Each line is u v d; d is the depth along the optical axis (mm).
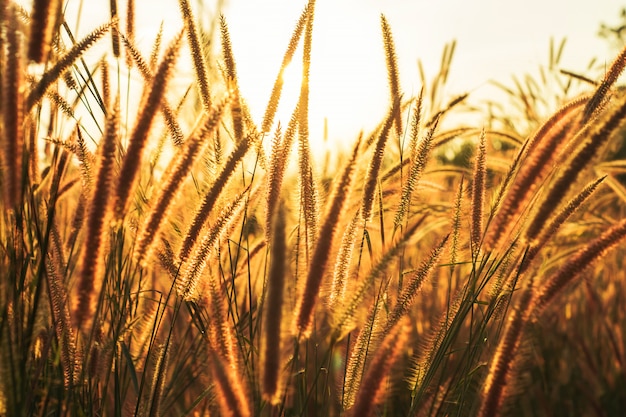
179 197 660
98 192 618
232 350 680
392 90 817
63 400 723
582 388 1226
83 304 624
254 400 681
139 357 772
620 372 1271
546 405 1117
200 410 811
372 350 718
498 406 690
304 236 748
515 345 688
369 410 610
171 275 736
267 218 734
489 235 719
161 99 621
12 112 618
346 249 731
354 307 658
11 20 626
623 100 668
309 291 624
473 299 761
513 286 752
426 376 751
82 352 718
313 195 743
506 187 777
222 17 778
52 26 666
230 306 766
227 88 761
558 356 1323
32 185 743
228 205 722
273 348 591
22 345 662
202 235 704
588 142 670
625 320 1379
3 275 630
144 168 780
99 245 622
